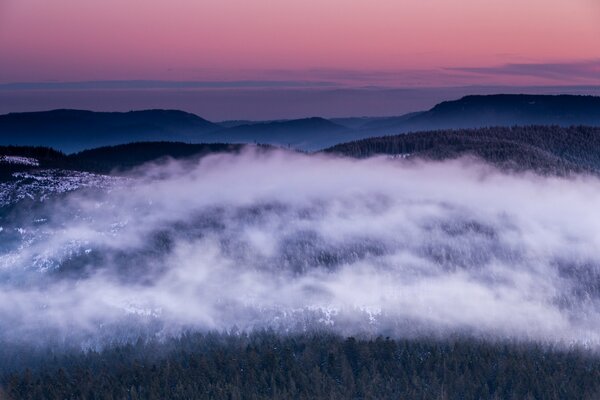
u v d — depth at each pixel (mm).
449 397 167000
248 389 171125
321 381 172875
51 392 179500
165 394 171625
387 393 168250
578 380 174750
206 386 174500
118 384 179625
